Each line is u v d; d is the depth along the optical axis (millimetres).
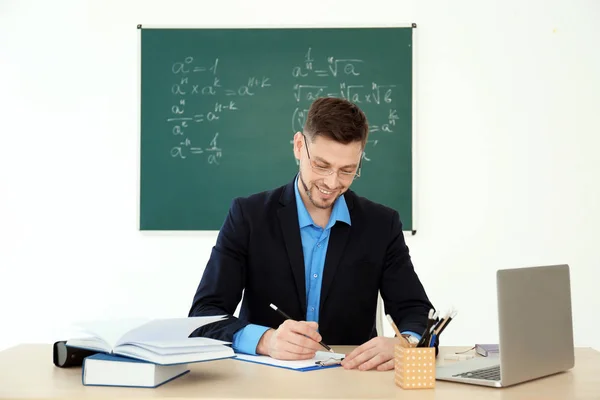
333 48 3168
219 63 3189
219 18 3193
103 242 3184
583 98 3131
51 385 1195
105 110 3205
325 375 1295
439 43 3158
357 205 1825
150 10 3205
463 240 3141
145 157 3182
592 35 3129
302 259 1751
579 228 3115
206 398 1091
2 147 3205
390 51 3156
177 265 3182
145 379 1172
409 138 3145
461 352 1639
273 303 1752
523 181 3137
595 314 3104
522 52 3145
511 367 1216
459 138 3150
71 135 3203
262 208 1797
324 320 1761
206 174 3180
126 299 3184
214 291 1704
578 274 3111
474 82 3154
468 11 3156
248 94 3182
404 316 1711
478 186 3145
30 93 3211
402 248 1821
